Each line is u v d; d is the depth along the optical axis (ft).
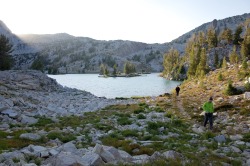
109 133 68.64
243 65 185.88
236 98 117.29
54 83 236.84
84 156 39.96
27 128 72.18
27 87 184.75
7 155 41.29
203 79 220.43
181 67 596.70
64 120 91.71
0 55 342.03
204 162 42.55
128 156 44.45
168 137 66.54
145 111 112.98
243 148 56.49
